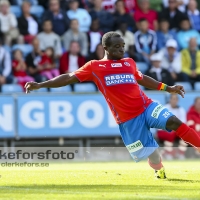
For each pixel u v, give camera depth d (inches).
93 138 1887.3
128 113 946.7
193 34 2247.8
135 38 2148.1
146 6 2225.6
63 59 2031.3
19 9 2175.2
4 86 1973.4
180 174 1042.1
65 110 1840.6
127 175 1040.2
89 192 809.5
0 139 1839.3
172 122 911.7
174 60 2155.5
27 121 1817.2
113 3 2222.0
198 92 1905.8
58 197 755.4
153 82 1013.8
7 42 2066.9
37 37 2064.5
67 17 2119.8
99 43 2042.3
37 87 941.2
